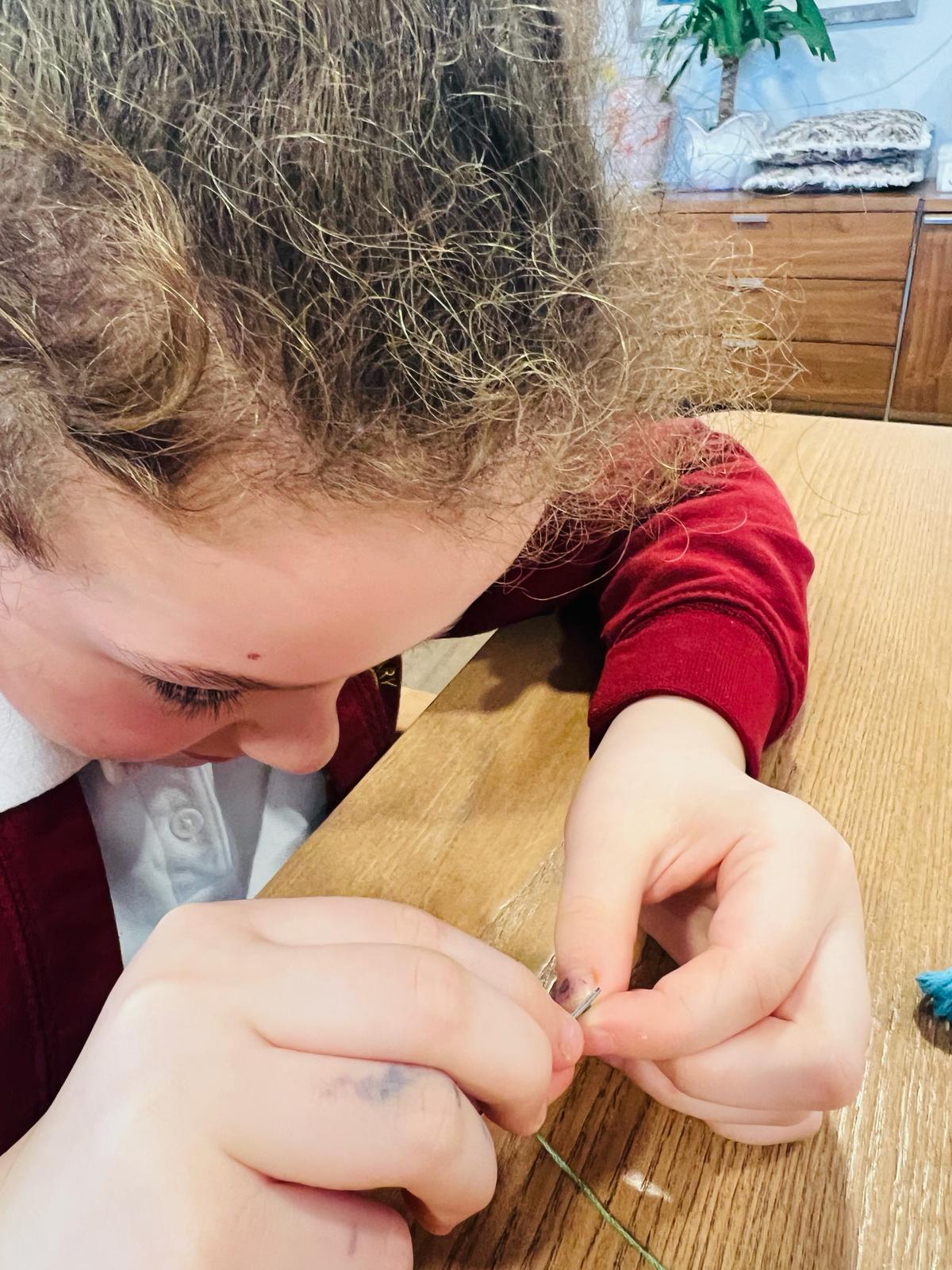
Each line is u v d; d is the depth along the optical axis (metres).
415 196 0.19
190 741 0.37
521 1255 0.30
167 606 0.24
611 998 0.32
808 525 0.72
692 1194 0.31
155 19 0.17
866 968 0.37
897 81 2.20
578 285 0.22
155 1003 0.25
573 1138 0.33
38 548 0.24
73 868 0.49
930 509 0.73
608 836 0.37
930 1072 0.34
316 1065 0.25
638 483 0.43
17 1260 0.23
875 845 0.43
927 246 1.89
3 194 0.19
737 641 0.48
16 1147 0.28
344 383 0.20
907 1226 0.30
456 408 0.21
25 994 0.47
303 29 0.17
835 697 0.53
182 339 0.19
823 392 2.11
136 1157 0.23
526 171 0.20
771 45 2.22
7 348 0.20
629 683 0.48
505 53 0.19
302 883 0.42
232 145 0.18
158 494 0.21
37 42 0.18
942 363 1.98
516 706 0.54
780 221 1.97
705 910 0.38
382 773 0.49
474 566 0.26
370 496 0.21
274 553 0.22
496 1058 0.26
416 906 0.41
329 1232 0.25
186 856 0.60
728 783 0.39
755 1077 0.31
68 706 0.32
